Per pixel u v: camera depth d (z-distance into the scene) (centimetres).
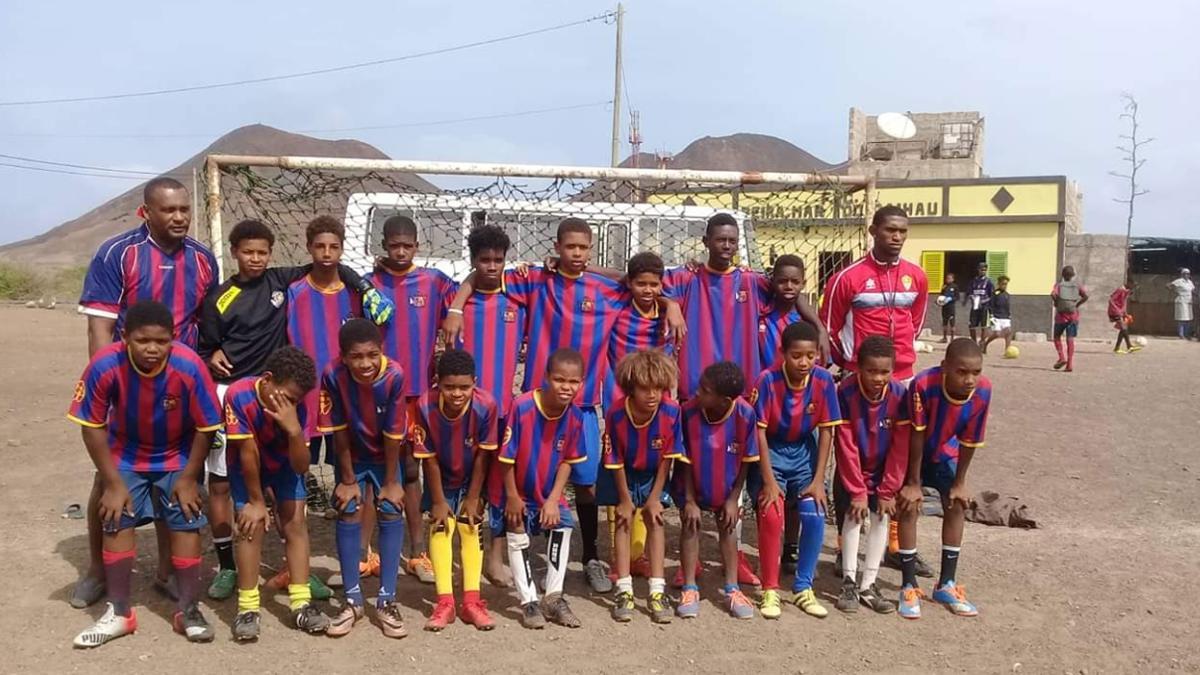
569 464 448
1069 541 564
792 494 479
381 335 455
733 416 447
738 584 491
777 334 531
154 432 403
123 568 403
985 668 390
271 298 468
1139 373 1405
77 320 2175
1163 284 2527
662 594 447
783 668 389
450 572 434
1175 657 401
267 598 458
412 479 471
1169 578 497
